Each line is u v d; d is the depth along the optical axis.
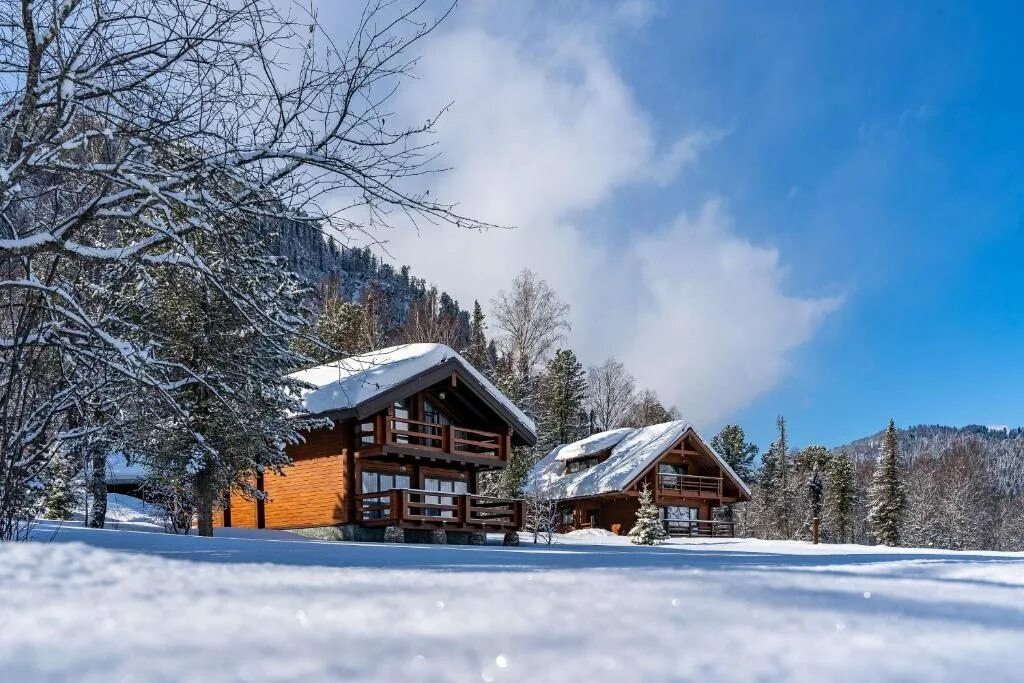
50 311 6.82
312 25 6.82
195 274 7.91
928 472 67.69
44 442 7.14
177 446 15.50
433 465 24.19
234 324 14.48
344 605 1.85
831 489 65.62
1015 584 3.29
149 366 7.11
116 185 7.11
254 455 16.95
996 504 70.94
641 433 39.88
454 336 39.31
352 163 6.87
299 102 6.79
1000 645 1.40
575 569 3.49
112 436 11.70
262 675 1.02
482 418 24.78
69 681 0.98
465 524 22.17
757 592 2.30
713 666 1.16
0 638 1.33
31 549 3.25
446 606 1.84
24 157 6.19
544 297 38.69
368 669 1.07
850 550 25.36
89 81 6.86
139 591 2.11
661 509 37.94
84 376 7.41
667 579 2.74
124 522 20.11
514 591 2.22
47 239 6.35
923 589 2.76
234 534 19.12
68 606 1.79
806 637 1.45
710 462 39.41
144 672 1.04
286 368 15.68
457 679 1.02
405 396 21.19
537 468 43.62
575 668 1.11
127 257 6.62
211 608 1.78
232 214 6.96
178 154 6.94
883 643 1.40
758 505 70.75
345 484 21.17
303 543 9.12
